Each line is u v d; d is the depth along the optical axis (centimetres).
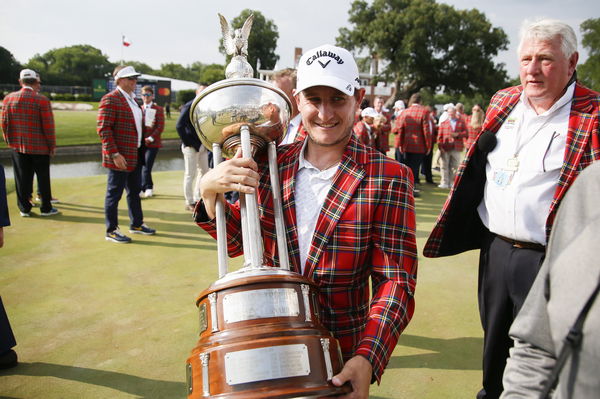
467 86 5203
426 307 367
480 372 275
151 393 254
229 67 152
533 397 98
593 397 81
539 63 191
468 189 221
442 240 231
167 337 316
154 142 757
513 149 205
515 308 201
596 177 93
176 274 436
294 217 148
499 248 209
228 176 133
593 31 3591
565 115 195
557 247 95
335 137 141
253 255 129
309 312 122
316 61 138
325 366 114
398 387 260
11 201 712
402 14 5112
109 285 406
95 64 10712
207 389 111
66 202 715
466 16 5066
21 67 8719
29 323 334
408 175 144
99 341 310
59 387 259
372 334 126
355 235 138
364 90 150
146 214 652
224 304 119
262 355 109
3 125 600
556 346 89
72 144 1817
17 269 441
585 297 84
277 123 145
